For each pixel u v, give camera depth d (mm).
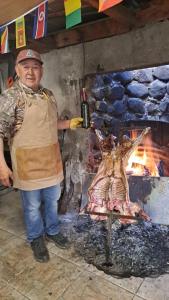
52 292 1759
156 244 2189
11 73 3408
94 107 2518
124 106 2389
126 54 2258
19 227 2635
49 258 2111
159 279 1826
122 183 2400
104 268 1953
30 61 1894
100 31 2285
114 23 2176
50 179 2082
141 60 2199
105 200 2467
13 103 1854
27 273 1953
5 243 2354
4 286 1835
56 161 2133
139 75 2262
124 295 1704
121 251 2127
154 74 2197
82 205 2633
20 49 2857
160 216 2320
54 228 2287
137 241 2236
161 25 2041
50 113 2033
